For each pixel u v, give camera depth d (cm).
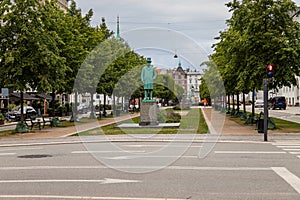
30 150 1767
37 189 949
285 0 2473
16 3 2506
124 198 854
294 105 8994
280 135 2258
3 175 1137
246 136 2228
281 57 2380
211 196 870
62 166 1284
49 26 2652
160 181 1034
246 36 2502
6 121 4319
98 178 1078
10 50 2462
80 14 3881
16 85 2472
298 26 2489
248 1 2581
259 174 1120
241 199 843
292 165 1270
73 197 866
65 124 3422
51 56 2491
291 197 857
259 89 2548
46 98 5544
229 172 1155
